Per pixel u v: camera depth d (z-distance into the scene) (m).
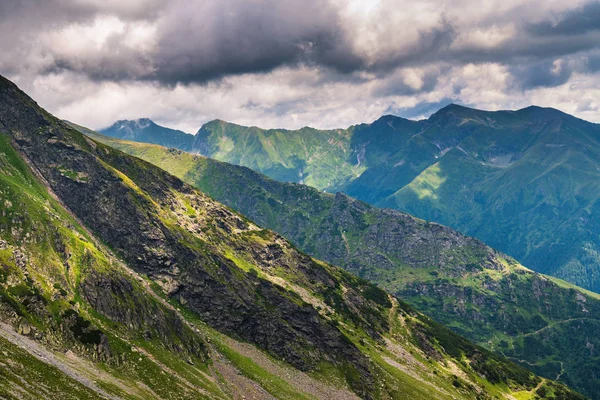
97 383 153.88
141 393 168.25
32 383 125.00
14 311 176.00
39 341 171.25
